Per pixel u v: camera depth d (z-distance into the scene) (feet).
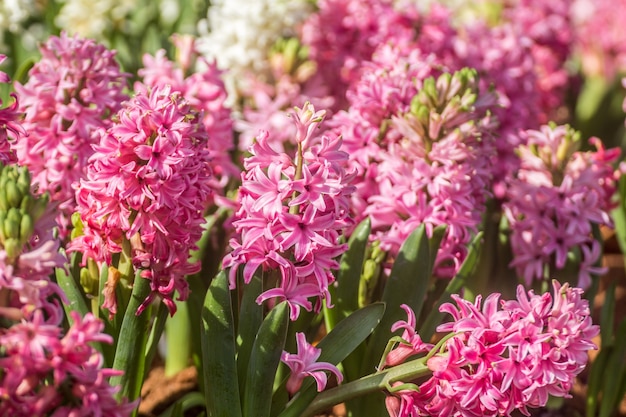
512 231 4.00
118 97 3.65
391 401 3.21
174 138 3.15
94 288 3.40
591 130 6.31
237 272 3.44
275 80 4.74
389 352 3.28
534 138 3.92
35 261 2.85
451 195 3.57
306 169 3.17
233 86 4.74
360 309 3.36
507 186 4.24
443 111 3.61
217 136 3.90
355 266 3.52
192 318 3.79
